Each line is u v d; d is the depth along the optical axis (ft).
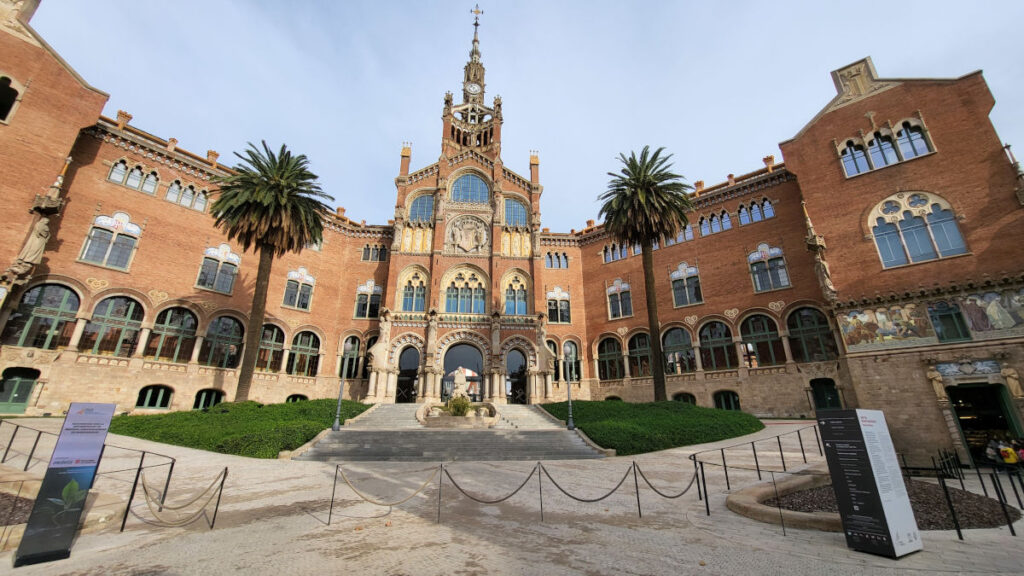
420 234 144.87
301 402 91.71
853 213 92.27
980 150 82.17
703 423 75.66
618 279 147.74
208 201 114.83
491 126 168.14
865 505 22.61
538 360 128.67
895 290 83.71
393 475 46.09
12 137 80.69
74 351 87.86
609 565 20.33
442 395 128.57
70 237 91.04
